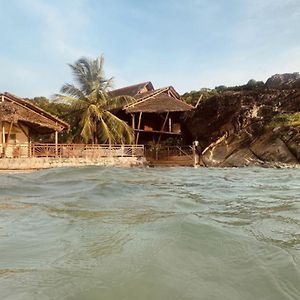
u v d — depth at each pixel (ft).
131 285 8.93
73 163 72.74
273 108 96.32
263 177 44.70
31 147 72.90
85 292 8.54
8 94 71.67
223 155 90.12
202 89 138.21
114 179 38.32
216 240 12.89
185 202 22.47
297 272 9.91
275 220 16.72
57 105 116.98
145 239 12.84
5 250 12.00
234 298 8.39
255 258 11.05
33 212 18.80
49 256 11.26
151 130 102.27
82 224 15.70
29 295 8.40
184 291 8.68
